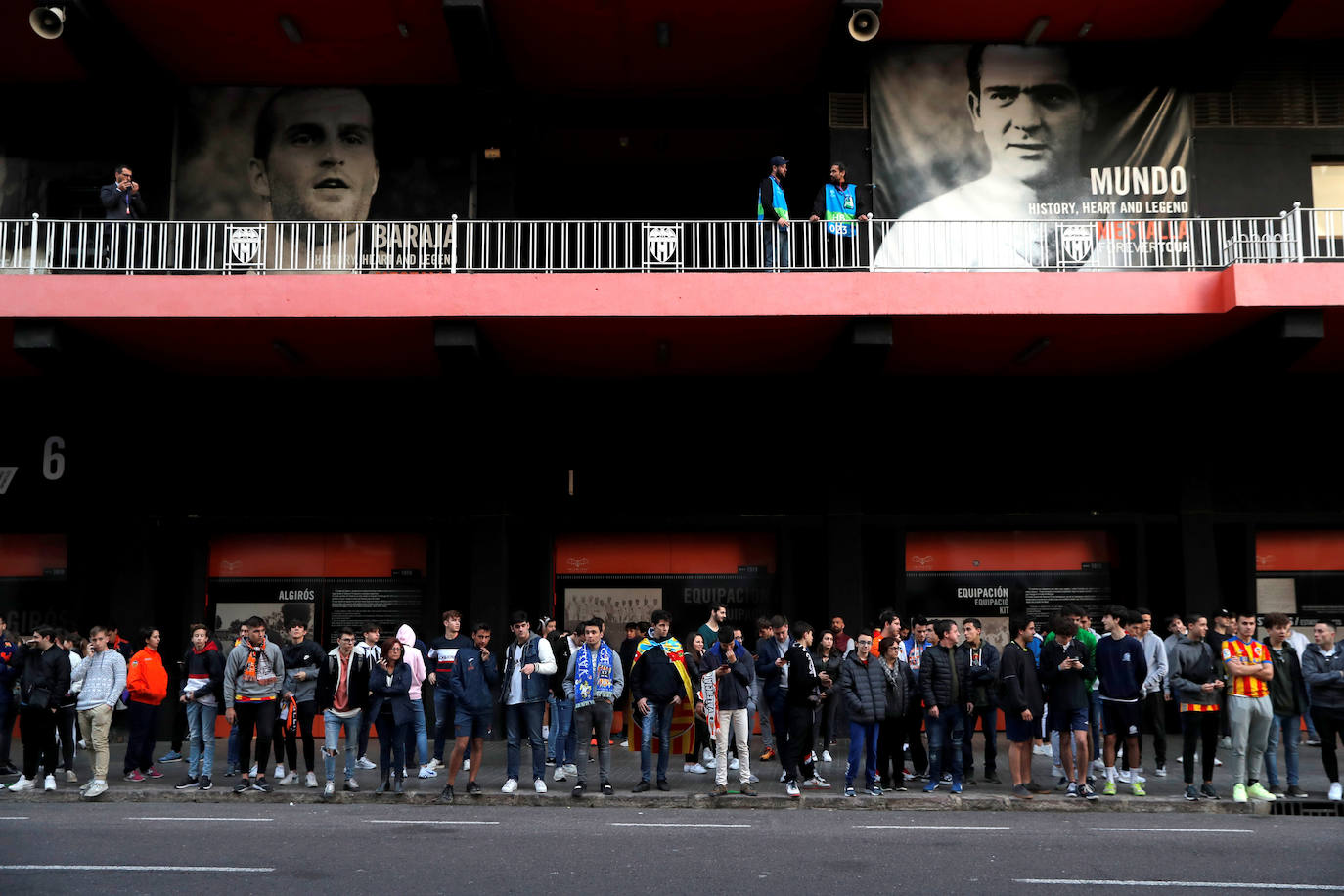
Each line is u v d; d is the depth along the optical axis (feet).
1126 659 33.50
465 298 42.06
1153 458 50.37
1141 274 41.96
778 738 36.29
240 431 50.57
